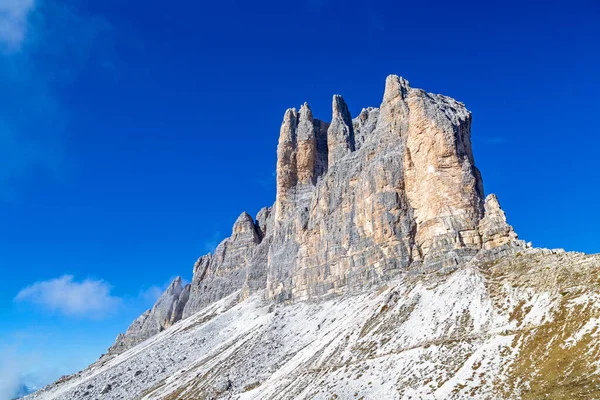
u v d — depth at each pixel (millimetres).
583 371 57781
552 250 97250
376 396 77062
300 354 120062
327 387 88812
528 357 66312
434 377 73125
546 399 55312
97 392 165250
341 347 105250
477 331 80500
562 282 79375
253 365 130125
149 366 174125
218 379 129250
